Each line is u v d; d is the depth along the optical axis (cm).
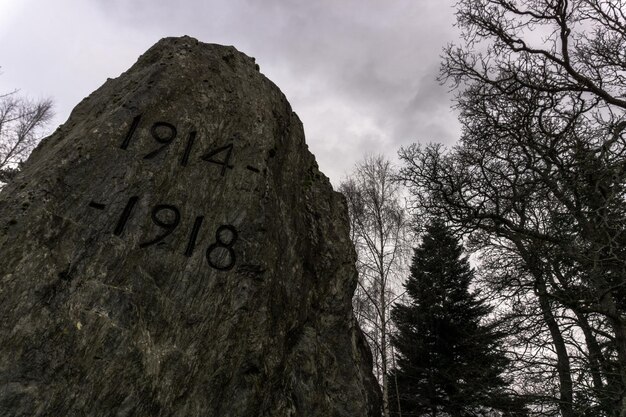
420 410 1548
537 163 834
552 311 869
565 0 745
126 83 497
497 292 934
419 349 1593
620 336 723
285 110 642
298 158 641
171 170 416
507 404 1072
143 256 365
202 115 469
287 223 527
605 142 677
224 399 360
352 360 619
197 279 383
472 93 880
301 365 507
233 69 575
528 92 809
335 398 557
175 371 339
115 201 373
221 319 381
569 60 775
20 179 371
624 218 624
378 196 1536
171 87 468
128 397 308
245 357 384
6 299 297
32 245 322
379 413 733
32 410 273
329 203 743
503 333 948
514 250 964
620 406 727
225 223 423
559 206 804
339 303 638
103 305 327
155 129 430
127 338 324
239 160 468
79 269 331
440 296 1672
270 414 408
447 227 936
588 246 708
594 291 759
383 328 1299
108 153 393
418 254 1798
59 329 303
